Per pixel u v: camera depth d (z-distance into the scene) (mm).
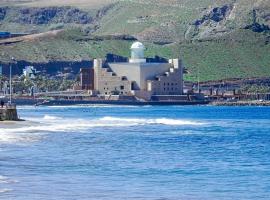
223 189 172250
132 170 199875
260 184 178875
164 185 176625
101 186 173500
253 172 198000
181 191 169250
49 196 159875
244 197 163375
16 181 176750
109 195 162875
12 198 156750
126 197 161125
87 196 161000
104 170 198875
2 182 175125
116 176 188750
